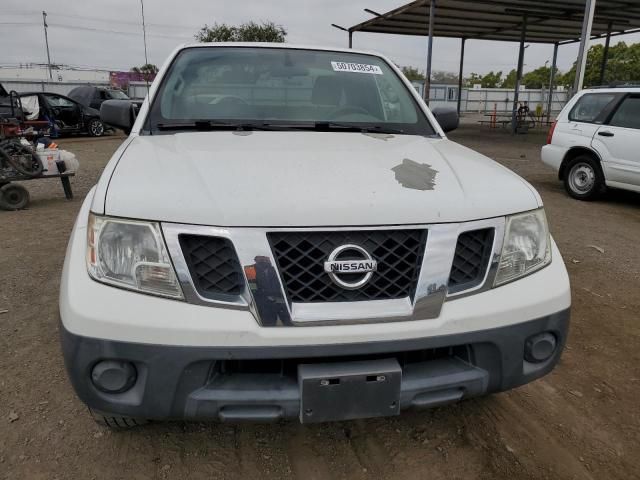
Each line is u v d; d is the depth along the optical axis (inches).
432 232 67.1
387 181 73.1
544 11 651.5
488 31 805.2
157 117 105.0
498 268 71.4
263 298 62.7
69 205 273.6
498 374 71.9
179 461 83.4
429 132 114.3
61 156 275.4
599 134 287.6
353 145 92.4
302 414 65.1
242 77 115.5
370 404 66.6
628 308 147.6
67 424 91.2
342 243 64.6
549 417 97.6
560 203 293.9
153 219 64.8
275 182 69.8
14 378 104.6
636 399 103.8
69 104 631.8
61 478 79.1
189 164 76.8
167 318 62.7
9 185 258.4
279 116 109.8
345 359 66.2
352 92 118.8
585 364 116.7
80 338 63.1
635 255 197.6
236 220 63.4
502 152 532.1
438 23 727.1
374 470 83.0
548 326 73.6
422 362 71.2
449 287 68.5
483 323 68.6
